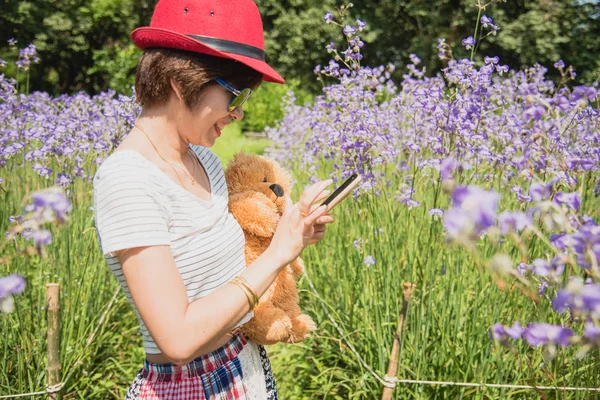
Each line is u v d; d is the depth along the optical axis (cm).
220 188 163
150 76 142
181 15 143
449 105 284
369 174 304
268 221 197
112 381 332
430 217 325
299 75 1814
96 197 137
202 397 152
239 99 145
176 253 142
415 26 1917
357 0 1839
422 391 273
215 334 132
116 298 379
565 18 1584
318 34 1750
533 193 122
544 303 196
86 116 516
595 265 112
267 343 191
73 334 330
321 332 353
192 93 140
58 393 258
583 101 179
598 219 255
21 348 284
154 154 145
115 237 131
